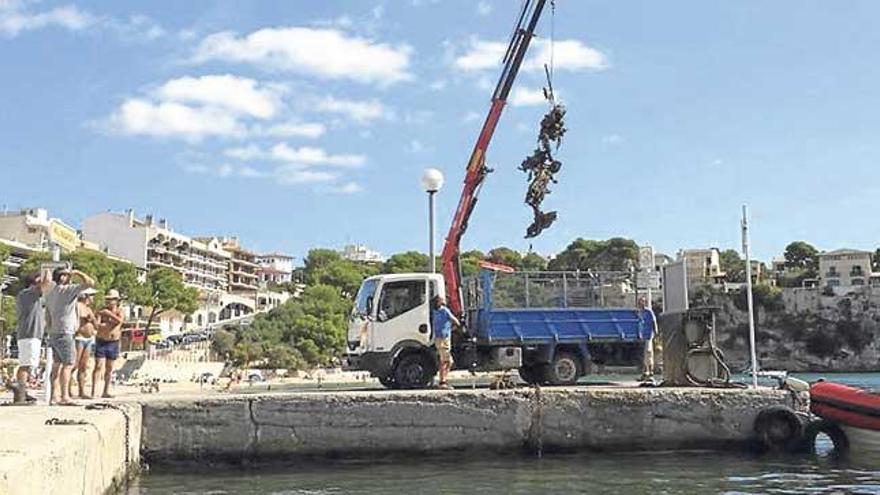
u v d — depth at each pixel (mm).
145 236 132750
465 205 22938
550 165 22656
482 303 19938
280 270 193875
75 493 8688
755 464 15984
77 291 14391
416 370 19438
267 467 15820
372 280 19938
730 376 19328
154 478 14805
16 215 106688
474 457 16484
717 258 151125
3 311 65438
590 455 16875
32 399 14883
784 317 144000
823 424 16969
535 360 20031
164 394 16797
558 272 20391
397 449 16281
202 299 128750
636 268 21297
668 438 17141
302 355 96750
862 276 160000
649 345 20359
